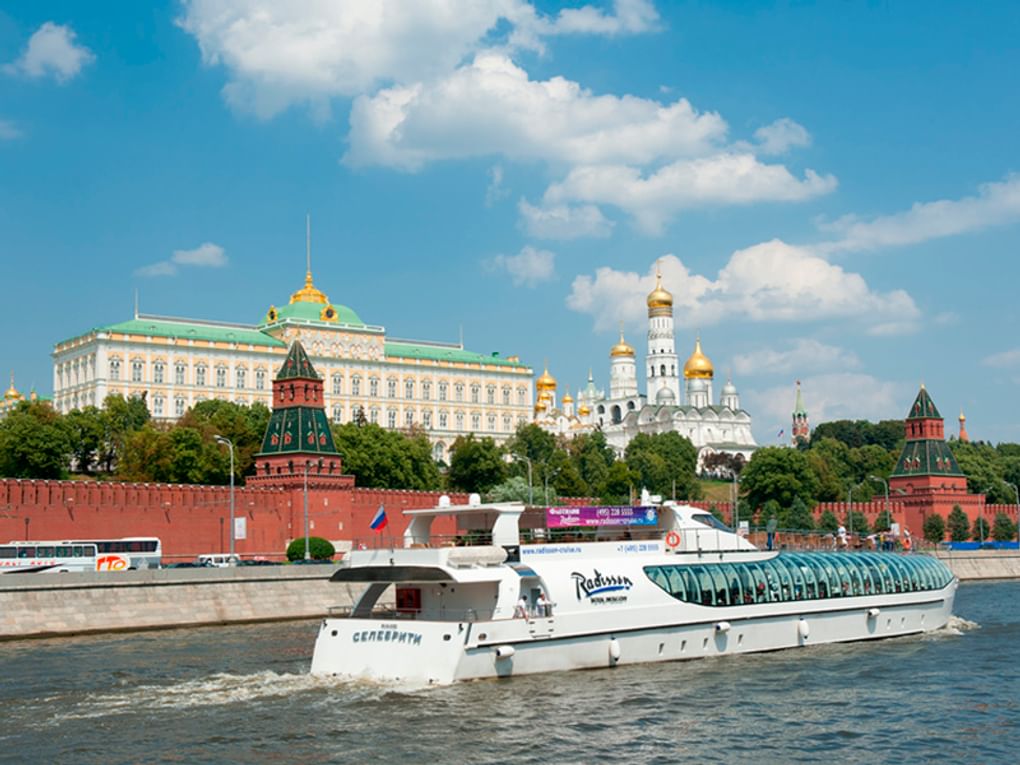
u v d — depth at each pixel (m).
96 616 86.38
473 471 188.75
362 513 142.38
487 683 55.72
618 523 65.81
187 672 64.00
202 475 153.00
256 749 45.81
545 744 46.62
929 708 53.69
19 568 108.69
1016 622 86.38
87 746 46.53
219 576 94.44
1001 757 45.69
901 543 96.38
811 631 69.69
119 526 120.31
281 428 137.75
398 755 45.00
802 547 82.38
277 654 71.69
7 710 53.09
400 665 56.22
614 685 56.66
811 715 52.12
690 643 63.66
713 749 46.47
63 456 163.00
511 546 60.53
